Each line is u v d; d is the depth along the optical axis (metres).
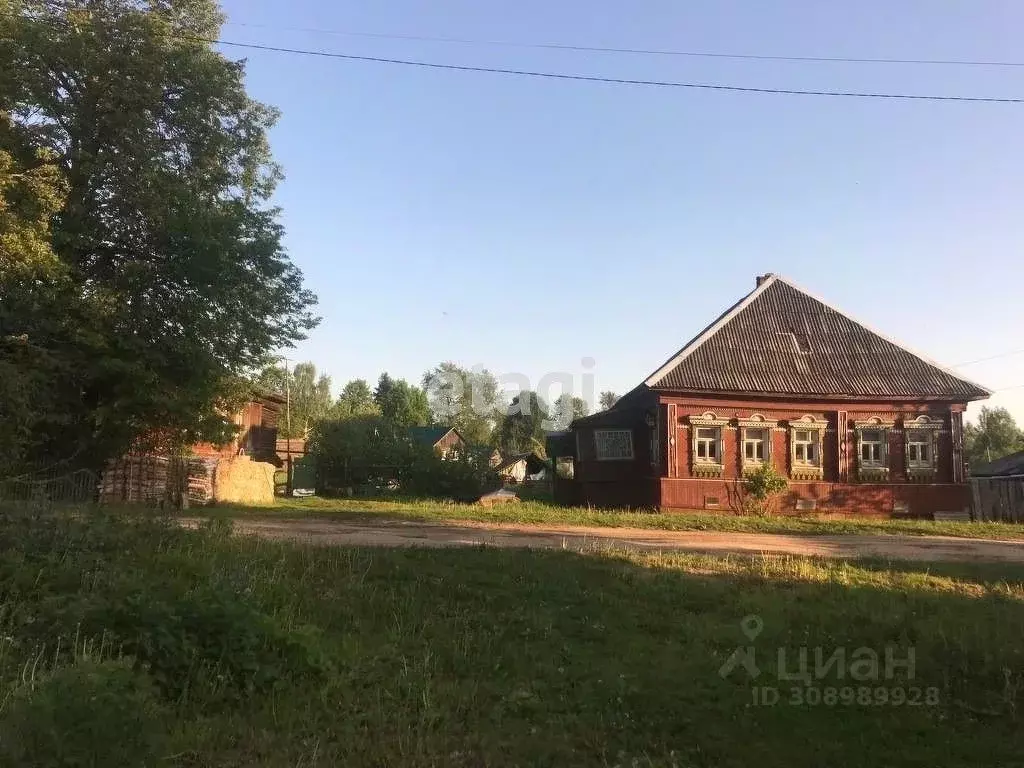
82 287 20.05
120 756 4.29
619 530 19.34
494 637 8.17
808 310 30.95
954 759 5.58
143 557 9.16
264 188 26.14
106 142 21.53
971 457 82.44
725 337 29.34
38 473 19.77
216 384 22.42
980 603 10.50
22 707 4.40
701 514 25.34
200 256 21.20
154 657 6.09
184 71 22.34
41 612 6.68
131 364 19.95
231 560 9.98
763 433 28.12
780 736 5.91
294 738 5.34
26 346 18.77
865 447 28.53
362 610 8.98
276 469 39.59
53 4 21.27
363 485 35.66
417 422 80.00
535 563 11.81
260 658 6.43
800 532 20.89
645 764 5.25
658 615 9.48
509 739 5.55
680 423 27.61
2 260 17.16
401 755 5.12
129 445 22.78
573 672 7.23
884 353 29.80
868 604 10.07
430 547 13.01
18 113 19.92
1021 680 7.25
